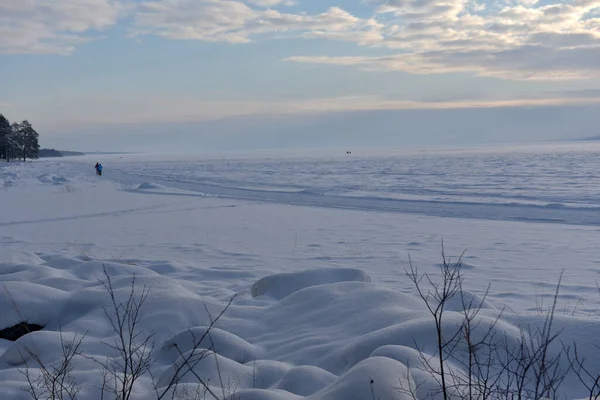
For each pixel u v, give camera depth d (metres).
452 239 14.03
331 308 5.01
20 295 5.50
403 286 8.30
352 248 12.68
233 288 7.93
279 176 48.62
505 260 10.91
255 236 14.94
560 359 3.67
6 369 4.12
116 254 11.98
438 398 3.05
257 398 3.05
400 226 16.81
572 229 15.76
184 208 23.09
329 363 4.02
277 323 5.01
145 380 3.88
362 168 60.19
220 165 81.62
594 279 8.98
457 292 5.63
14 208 23.41
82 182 43.78
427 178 40.62
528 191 28.06
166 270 9.48
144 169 74.19
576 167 49.56
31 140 126.38
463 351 3.78
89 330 4.91
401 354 3.53
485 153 110.06
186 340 4.28
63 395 3.52
